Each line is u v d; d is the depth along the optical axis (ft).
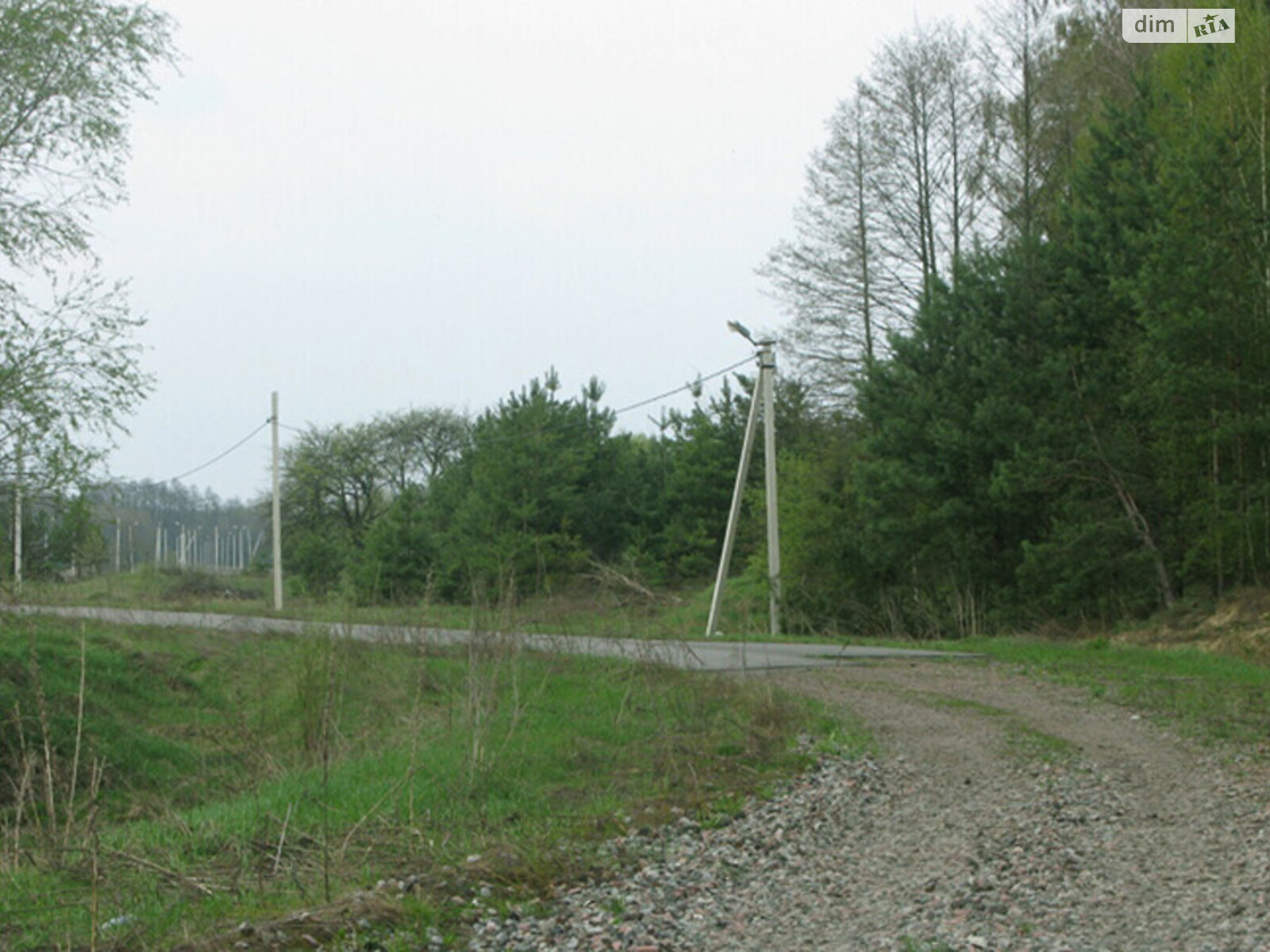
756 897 24.72
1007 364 109.70
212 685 61.67
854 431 135.85
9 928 22.81
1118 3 124.57
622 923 22.95
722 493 173.17
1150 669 67.00
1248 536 92.99
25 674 50.65
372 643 56.39
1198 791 34.30
